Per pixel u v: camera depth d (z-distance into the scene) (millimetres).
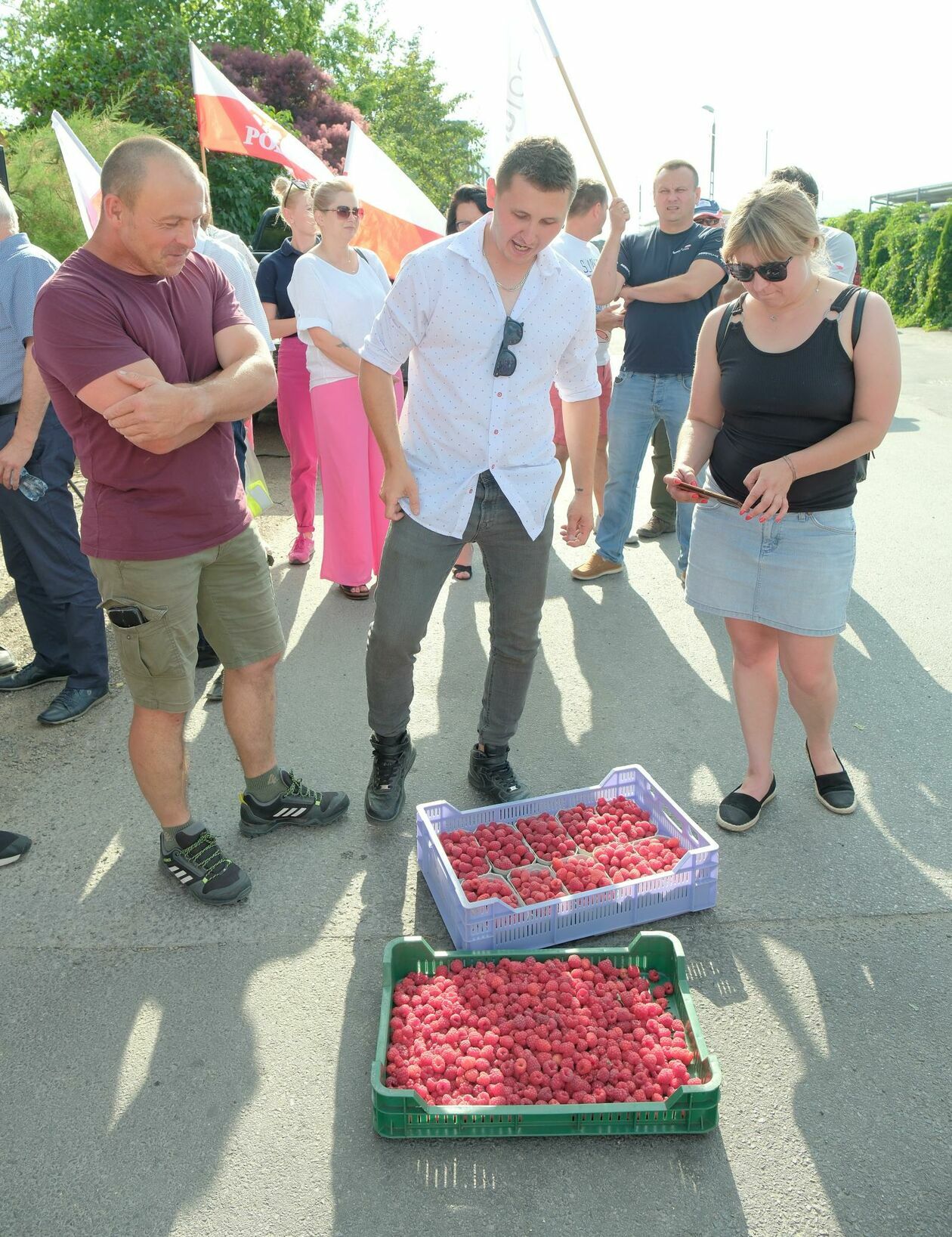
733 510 3055
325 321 4688
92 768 3736
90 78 18219
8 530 4148
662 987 2523
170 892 3014
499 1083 2209
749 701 3279
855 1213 1979
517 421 2861
